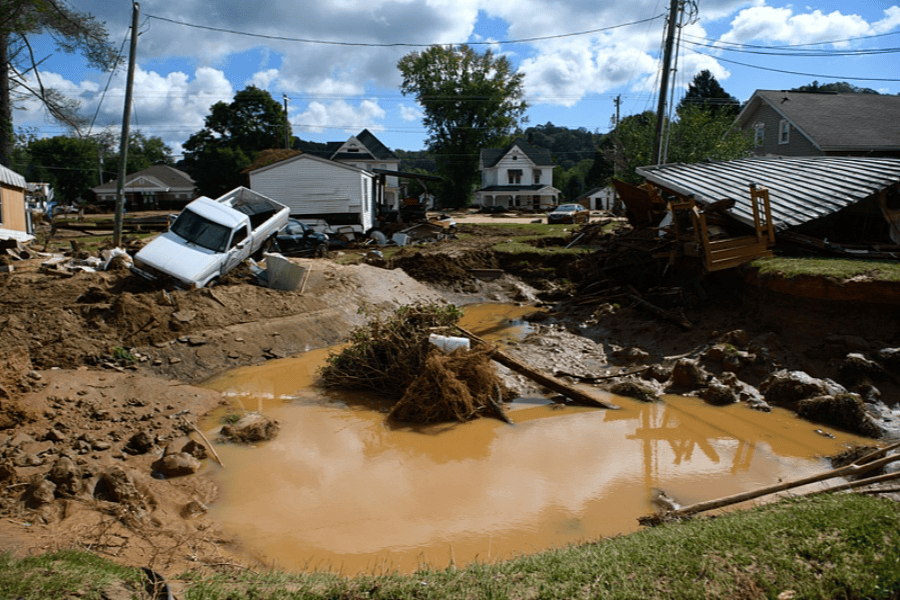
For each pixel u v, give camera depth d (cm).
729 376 1062
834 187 1614
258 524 639
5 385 888
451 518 656
